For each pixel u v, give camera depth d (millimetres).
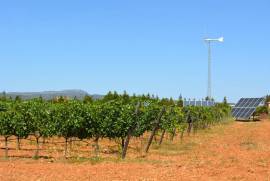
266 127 58688
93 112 24984
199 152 27547
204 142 35250
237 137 41094
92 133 25156
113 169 18953
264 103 102562
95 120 24938
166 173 18031
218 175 17828
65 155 24109
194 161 22453
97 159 22984
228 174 18078
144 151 28156
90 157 24094
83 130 25078
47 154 25547
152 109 29734
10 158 23328
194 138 39594
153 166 20172
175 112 33844
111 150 28641
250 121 78062
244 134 45281
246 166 20391
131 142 34406
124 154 24484
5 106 29625
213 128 55875
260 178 17281
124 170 18703
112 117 25062
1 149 28062
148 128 29719
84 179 16406
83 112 24875
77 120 24766
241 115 80812
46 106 26250
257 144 33344
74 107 25016
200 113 50250
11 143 32188
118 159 23375
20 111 25422
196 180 16594
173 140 36969
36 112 25109
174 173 18062
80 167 19562
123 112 25156
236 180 16844
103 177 16859
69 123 24688
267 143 34500
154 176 17234
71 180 16172
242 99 87812
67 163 21234
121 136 25203
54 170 18547
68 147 29781
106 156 25016
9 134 24625
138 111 25859
